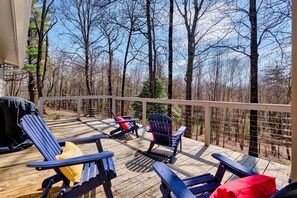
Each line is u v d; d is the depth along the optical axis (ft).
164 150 12.34
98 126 19.67
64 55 49.73
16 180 8.38
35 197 7.09
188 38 34.78
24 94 65.00
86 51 46.14
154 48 41.50
